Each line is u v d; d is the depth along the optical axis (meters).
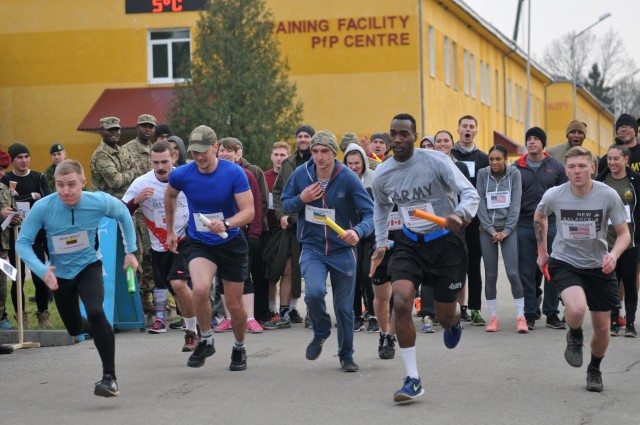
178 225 13.21
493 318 13.95
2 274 13.63
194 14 43.41
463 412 8.54
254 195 14.34
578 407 8.74
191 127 37.09
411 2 42.50
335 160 10.73
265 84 37.22
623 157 13.39
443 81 47.66
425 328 13.70
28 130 44.41
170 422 8.30
